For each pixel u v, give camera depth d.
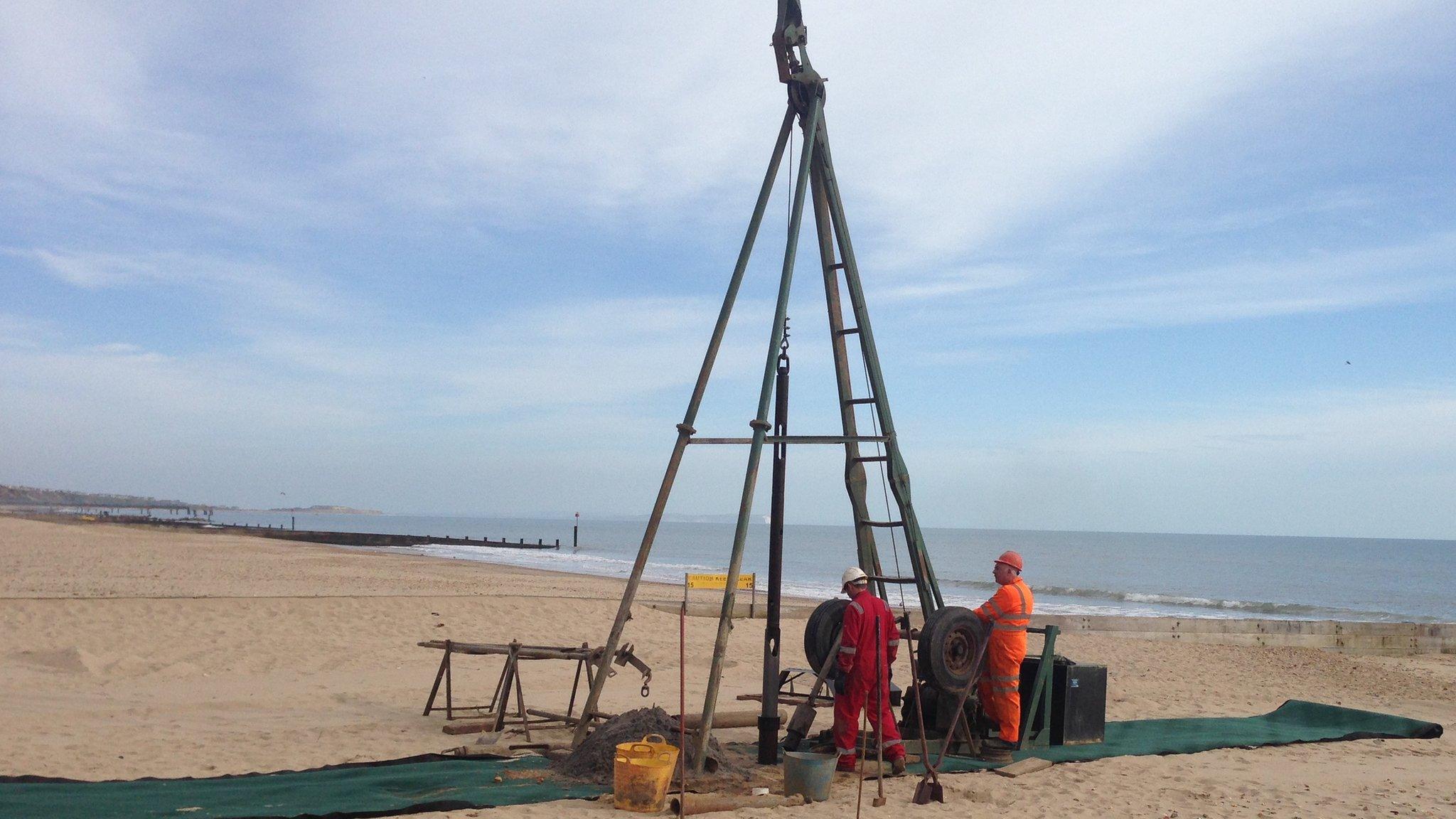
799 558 89.88
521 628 16.48
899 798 7.00
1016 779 7.73
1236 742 9.55
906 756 8.27
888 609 7.86
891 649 7.82
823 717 10.97
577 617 18.02
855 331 9.85
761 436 8.07
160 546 46.03
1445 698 14.70
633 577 8.41
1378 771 8.55
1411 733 10.34
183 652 12.87
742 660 15.26
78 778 6.95
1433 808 7.23
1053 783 7.64
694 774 7.27
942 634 8.09
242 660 12.66
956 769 7.96
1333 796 7.55
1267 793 7.54
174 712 9.59
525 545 85.56
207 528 83.19
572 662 14.09
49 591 21.08
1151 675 15.91
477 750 7.98
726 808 6.53
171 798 6.27
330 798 6.37
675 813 6.33
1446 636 21.25
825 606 8.48
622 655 8.95
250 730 8.87
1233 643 20.98
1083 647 18.95
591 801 6.55
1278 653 19.33
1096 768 8.25
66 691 10.41
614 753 7.14
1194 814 6.88
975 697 8.43
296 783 6.77
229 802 6.20
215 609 15.61
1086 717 9.17
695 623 19.03
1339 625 21.17
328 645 14.00
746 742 9.20
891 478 9.27
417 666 13.07
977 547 127.44
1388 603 51.59
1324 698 14.12
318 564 37.50
